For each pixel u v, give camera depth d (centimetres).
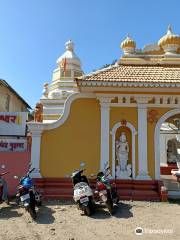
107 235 717
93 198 931
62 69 2347
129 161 1172
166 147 2433
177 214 913
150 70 1248
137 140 1167
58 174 1146
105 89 1152
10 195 1245
